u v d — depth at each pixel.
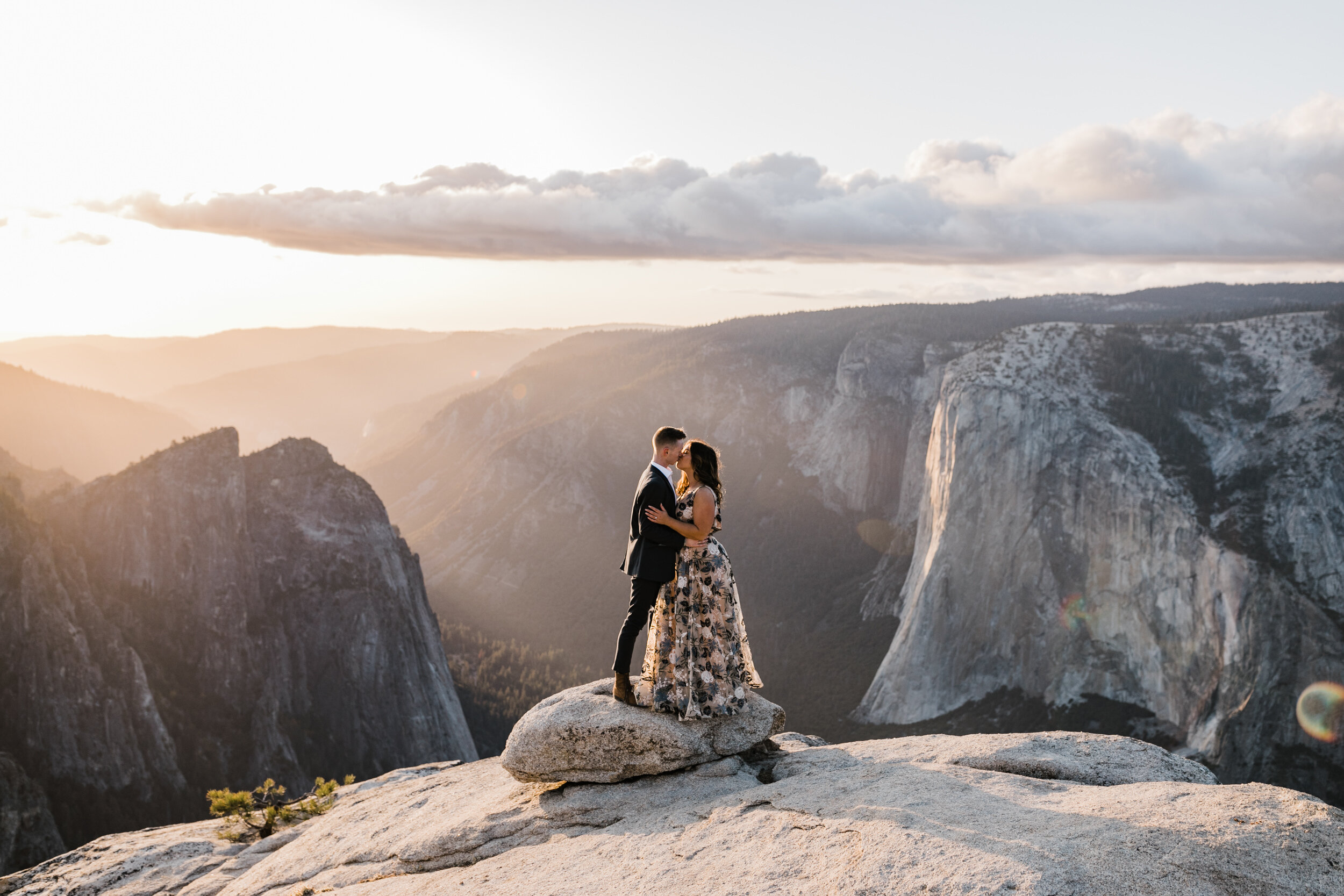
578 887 6.37
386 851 8.97
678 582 8.48
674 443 8.51
